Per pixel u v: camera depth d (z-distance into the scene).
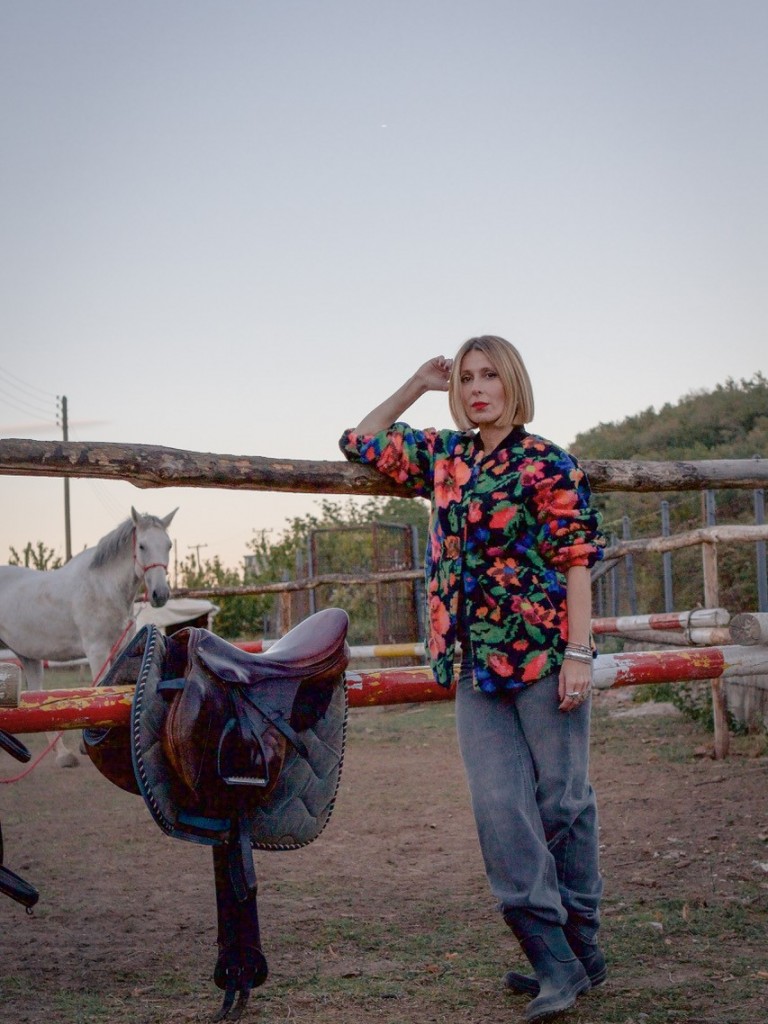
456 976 2.88
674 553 14.19
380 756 7.73
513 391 2.50
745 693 7.04
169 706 2.41
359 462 2.82
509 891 2.41
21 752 2.51
